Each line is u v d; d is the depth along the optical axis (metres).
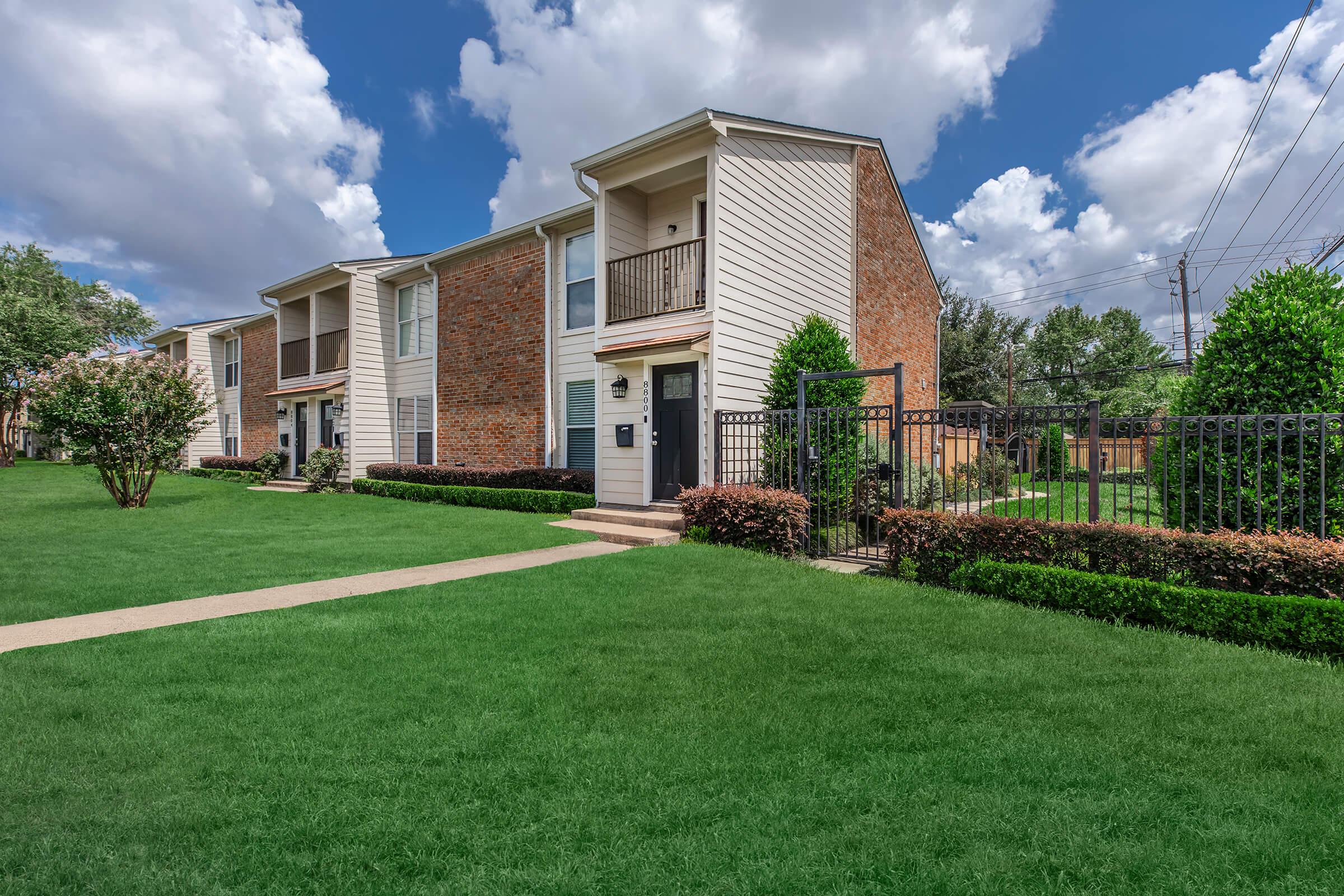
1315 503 5.08
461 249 12.95
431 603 4.91
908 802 2.30
